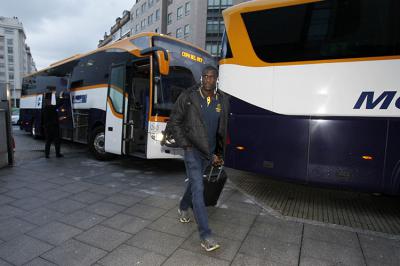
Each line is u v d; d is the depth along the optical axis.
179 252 3.00
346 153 4.08
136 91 7.04
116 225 3.64
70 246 3.09
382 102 3.87
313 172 4.29
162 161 8.18
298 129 4.36
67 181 5.66
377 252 3.11
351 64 4.02
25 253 2.93
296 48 4.36
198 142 3.07
